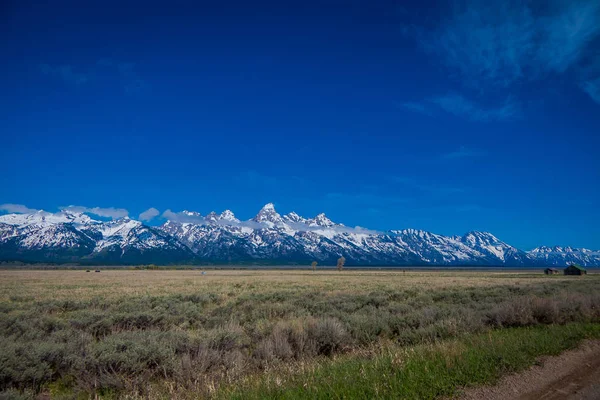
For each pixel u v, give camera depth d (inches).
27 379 340.5
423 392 283.0
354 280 2711.6
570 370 340.5
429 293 1214.3
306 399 269.6
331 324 492.7
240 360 385.7
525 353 386.9
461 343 417.1
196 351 408.2
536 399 275.7
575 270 4532.5
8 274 4210.1
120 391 339.9
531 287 1459.2
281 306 832.9
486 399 277.1
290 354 420.8
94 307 964.6
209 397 294.8
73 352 387.9
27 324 579.8
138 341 406.9
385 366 340.2
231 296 1327.5
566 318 614.2
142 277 3415.4
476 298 1080.2
